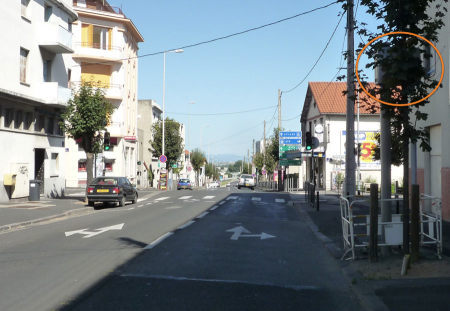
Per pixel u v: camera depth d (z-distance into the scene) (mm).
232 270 8070
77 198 26203
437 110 14906
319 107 43219
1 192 21375
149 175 65250
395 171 41625
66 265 8289
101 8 44531
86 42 42500
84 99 22625
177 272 7797
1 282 7039
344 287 7031
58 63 27453
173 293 6500
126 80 46062
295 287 7012
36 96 24719
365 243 9391
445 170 14250
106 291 6527
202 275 7629
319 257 9414
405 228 7445
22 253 9586
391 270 7555
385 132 8695
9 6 21844
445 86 14094
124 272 7738
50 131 27172
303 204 22594
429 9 14750
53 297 6211
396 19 7176
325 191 38812
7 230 13828
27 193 23172
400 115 7535
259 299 6324
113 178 22609
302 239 11914
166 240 11211
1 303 5930
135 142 50688
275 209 20984
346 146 16469
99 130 23281
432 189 16125
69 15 29281
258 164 69875
